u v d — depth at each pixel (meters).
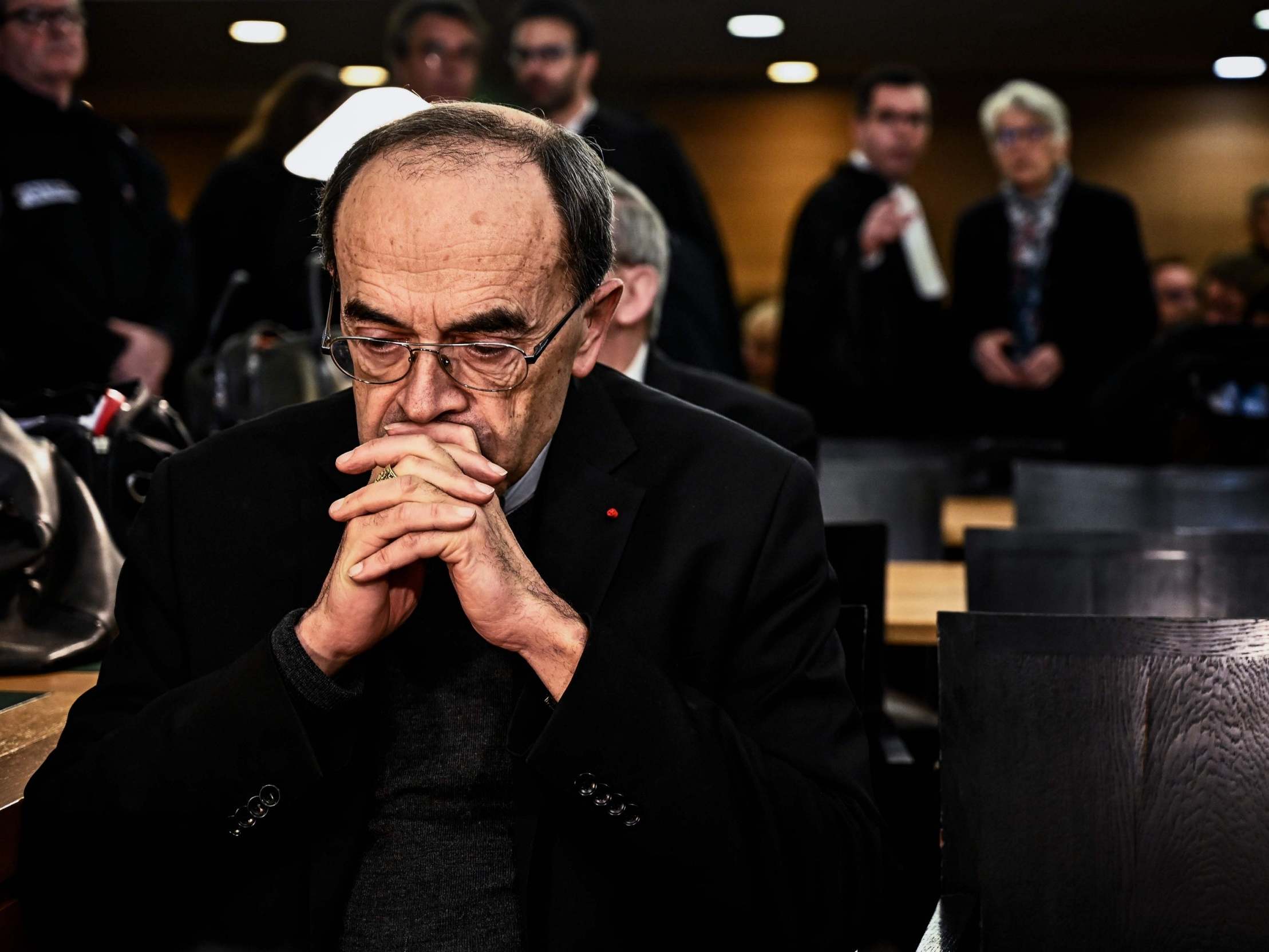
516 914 1.31
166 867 1.32
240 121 8.77
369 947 1.29
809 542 1.44
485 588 1.23
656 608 1.38
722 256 4.32
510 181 1.23
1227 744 1.48
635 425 1.48
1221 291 5.01
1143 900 1.48
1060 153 4.91
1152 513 3.10
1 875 1.29
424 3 4.29
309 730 1.26
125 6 7.36
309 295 3.38
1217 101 8.61
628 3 7.47
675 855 1.26
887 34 7.90
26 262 3.37
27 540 1.76
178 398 3.65
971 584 2.25
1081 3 7.41
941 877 1.51
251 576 1.40
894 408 4.81
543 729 1.25
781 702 1.39
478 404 1.25
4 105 3.41
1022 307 4.92
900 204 4.70
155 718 1.29
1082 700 1.51
